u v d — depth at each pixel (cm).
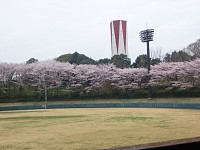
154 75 5747
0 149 1336
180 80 5556
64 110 4456
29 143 1484
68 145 1383
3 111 4756
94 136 1639
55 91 6600
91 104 5053
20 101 6406
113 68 6569
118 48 9356
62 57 8481
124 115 3097
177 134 1608
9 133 1911
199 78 5247
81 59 8406
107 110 4084
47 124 2425
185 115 2872
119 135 1642
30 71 6700
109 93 6241
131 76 6191
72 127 2141
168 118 2612
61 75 6719
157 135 1591
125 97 5978
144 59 7425
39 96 6525
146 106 4503
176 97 5319
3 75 6656
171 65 5728
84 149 1271
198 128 1847
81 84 6638
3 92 6519
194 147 430
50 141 1523
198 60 5316
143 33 5894
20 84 6662
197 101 4647
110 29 9619
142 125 2116
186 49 7431
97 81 6512
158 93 5619
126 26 9462
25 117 3272
